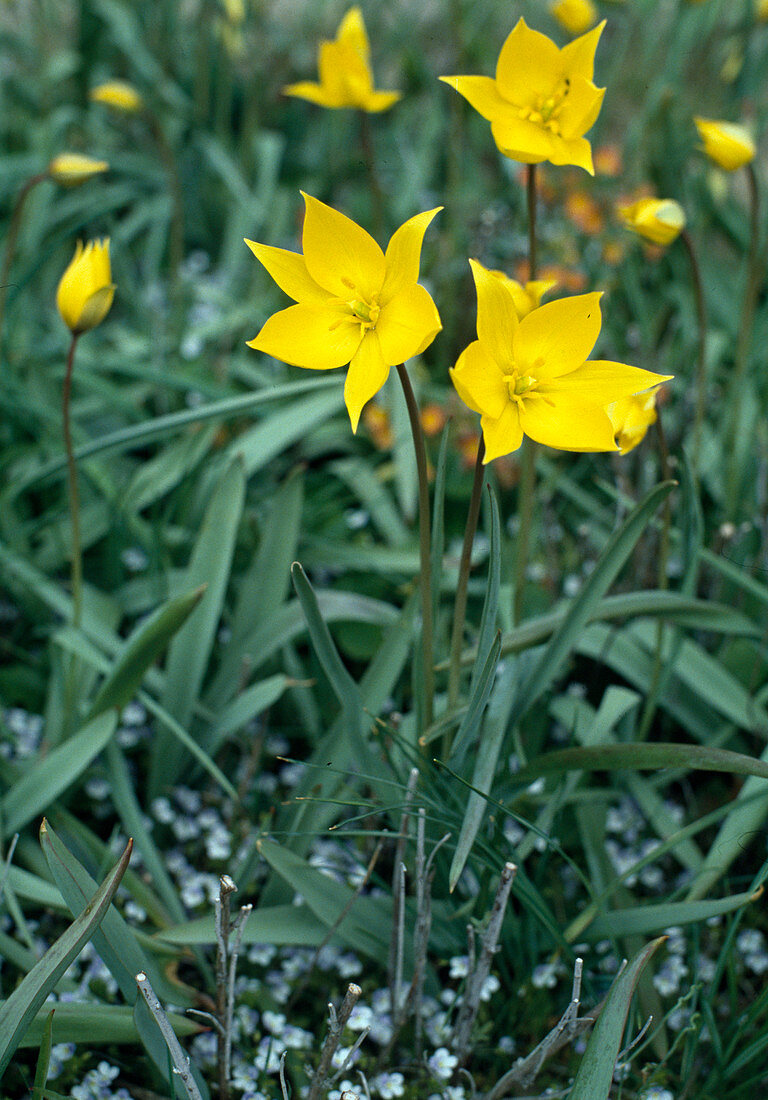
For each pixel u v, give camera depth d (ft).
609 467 4.13
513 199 5.04
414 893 3.48
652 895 3.65
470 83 3.24
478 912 3.40
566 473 4.19
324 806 3.54
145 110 5.41
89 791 3.65
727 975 3.44
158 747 3.65
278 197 5.23
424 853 3.38
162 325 4.43
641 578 3.83
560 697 3.76
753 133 4.76
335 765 3.57
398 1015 3.40
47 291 4.59
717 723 3.75
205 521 3.70
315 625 3.30
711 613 3.58
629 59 6.14
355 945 3.42
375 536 4.19
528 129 3.25
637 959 3.17
